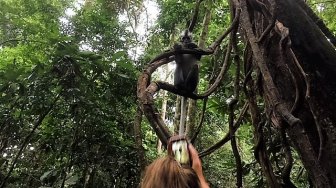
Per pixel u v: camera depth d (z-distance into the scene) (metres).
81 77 5.11
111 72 5.42
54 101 5.23
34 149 6.50
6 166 6.19
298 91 2.48
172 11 8.90
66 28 7.94
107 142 5.80
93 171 5.77
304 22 2.66
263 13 2.82
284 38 2.44
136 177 5.89
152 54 8.79
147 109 2.40
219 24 8.37
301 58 2.60
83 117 5.65
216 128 10.93
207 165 10.05
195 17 3.40
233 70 5.26
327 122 2.45
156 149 9.20
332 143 2.39
